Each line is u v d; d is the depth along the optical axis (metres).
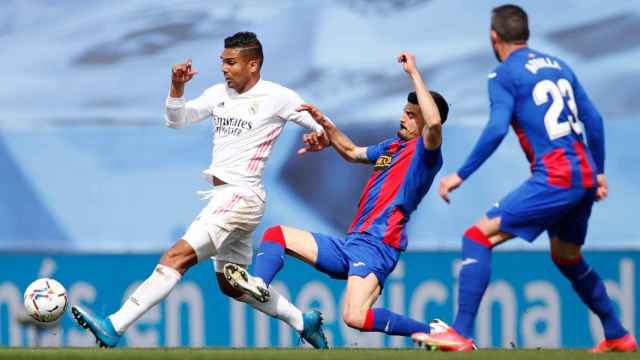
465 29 40.50
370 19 41.00
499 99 19.41
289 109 23.08
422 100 21.56
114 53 41.75
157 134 40.25
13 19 42.19
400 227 22.83
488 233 19.73
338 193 38.59
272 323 35.88
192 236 22.41
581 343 35.53
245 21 41.41
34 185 40.25
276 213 38.66
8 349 21.03
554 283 35.69
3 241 39.94
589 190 19.66
